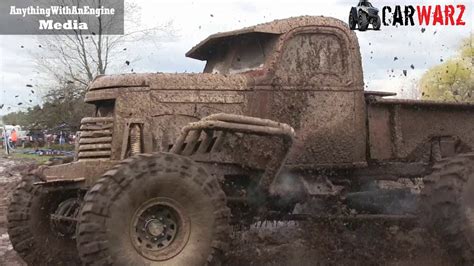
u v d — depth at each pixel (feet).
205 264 16.66
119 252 15.71
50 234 20.45
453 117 22.39
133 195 15.99
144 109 18.78
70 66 57.11
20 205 20.21
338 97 20.70
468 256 19.22
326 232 20.76
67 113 52.47
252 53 21.09
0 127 101.96
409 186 22.65
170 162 16.57
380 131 21.24
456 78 75.00
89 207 15.64
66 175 18.35
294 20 20.52
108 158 18.63
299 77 20.33
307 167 20.27
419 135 21.80
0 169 52.29
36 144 77.46
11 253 23.04
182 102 19.10
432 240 20.56
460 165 19.54
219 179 18.93
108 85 18.86
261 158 19.26
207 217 16.75
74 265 20.49
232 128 17.72
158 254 16.35
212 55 23.24
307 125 20.29
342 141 20.70
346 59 20.95
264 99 19.88
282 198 20.07
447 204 19.17
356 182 21.98
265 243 21.31
